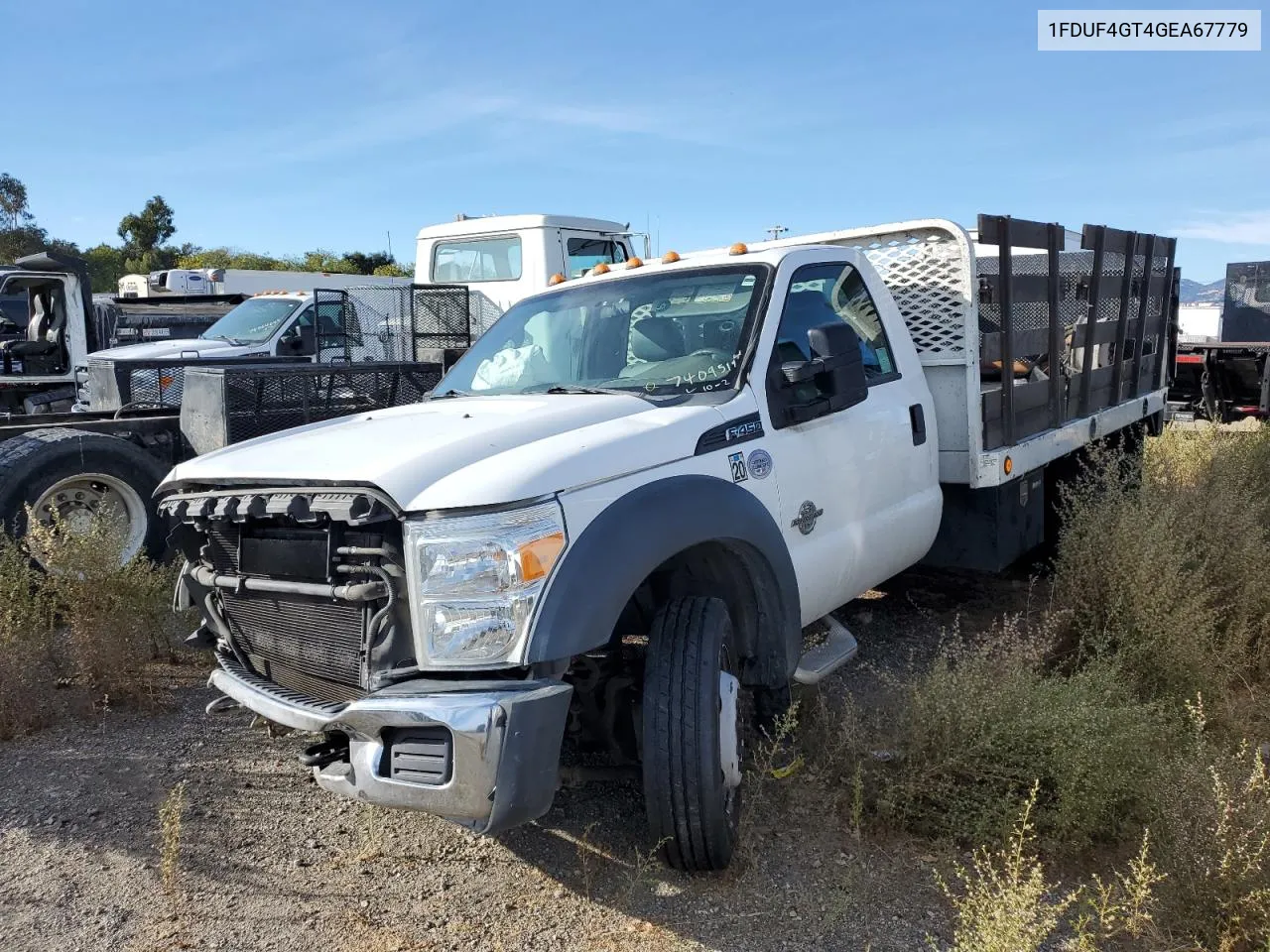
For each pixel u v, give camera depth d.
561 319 4.53
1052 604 5.38
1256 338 16.34
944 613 5.94
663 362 4.07
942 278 5.09
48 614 5.24
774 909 3.13
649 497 3.15
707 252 4.65
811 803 3.71
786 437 3.92
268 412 6.14
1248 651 4.84
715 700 3.15
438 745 2.70
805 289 4.35
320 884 3.33
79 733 4.57
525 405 3.70
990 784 3.53
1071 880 3.28
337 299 11.81
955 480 5.13
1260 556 4.98
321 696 3.16
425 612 2.81
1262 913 2.77
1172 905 2.94
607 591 2.90
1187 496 5.75
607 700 3.47
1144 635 4.59
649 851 3.49
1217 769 3.22
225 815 3.79
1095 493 5.84
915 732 3.71
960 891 3.21
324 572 3.01
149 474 6.39
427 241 12.20
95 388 7.85
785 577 3.72
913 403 4.87
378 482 2.86
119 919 3.13
